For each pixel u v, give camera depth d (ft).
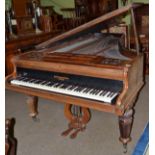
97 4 18.52
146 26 14.89
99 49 8.48
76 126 8.45
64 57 7.43
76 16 18.99
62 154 7.29
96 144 7.70
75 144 7.77
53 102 11.27
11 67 12.30
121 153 7.14
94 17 18.72
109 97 6.02
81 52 8.07
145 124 8.71
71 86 6.84
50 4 19.30
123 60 6.81
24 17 14.40
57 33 16.08
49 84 7.16
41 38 14.51
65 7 19.63
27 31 14.60
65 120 9.50
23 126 9.14
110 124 8.93
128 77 6.14
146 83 12.33
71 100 6.50
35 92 7.18
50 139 8.18
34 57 7.85
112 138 7.98
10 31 13.15
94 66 6.36
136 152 7.09
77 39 10.61
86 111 8.13
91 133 8.37
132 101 6.73
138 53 7.82
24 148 7.70
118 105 5.83
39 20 15.61
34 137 8.35
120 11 7.09
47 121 9.47
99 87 6.50
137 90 7.16
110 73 6.15
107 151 7.29
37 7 15.42
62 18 18.72
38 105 10.96
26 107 10.93
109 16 7.23
